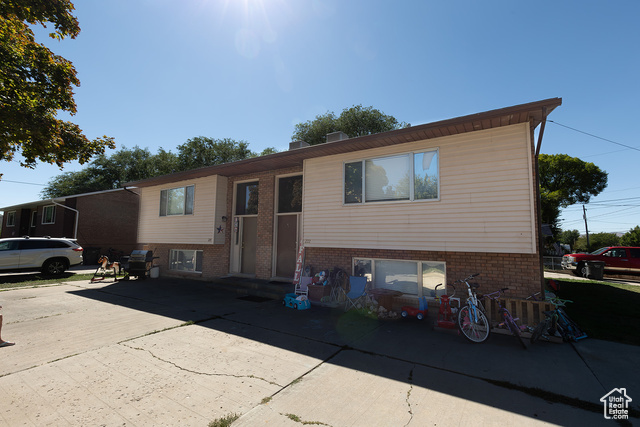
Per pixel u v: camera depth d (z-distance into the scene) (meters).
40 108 6.71
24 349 4.82
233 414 3.07
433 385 3.72
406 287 7.70
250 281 10.23
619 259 15.12
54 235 21.67
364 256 8.25
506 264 6.44
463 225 6.60
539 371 4.12
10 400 3.31
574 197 31.30
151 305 7.98
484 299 6.16
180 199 12.73
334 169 8.60
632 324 6.30
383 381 3.82
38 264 13.48
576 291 10.19
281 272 10.32
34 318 6.67
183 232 12.34
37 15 6.88
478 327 5.25
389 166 7.70
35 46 6.66
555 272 18.33
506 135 6.28
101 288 10.62
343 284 8.37
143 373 3.99
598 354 4.73
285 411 3.14
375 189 7.86
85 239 21.28
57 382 3.73
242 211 11.75
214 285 10.82
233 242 11.78
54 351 4.74
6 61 6.21
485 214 6.38
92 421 2.93
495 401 3.36
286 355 4.65
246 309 7.59
